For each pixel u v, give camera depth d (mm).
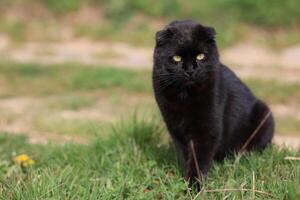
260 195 6391
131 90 15531
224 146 7941
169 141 8547
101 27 22828
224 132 7816
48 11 23953
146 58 20234
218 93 7316
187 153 7527
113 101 14484
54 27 23188
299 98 14516
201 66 6977
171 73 7039
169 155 8047
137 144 8430
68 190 6668
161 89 7250
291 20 21875
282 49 20406
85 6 23859
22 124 12539
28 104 14445
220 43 20906
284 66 18578
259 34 21594
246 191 6516
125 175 7379
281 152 7801
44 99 14930
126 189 6875
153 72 7359
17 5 24141
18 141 10273
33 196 6359
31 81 16984
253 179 6516
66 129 11727
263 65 18703
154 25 22875
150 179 7195
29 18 23750
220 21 22250
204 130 7281
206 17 22578
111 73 17047
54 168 7953
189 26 7051
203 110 7188
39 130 11883
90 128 10969
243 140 8203
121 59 20094
